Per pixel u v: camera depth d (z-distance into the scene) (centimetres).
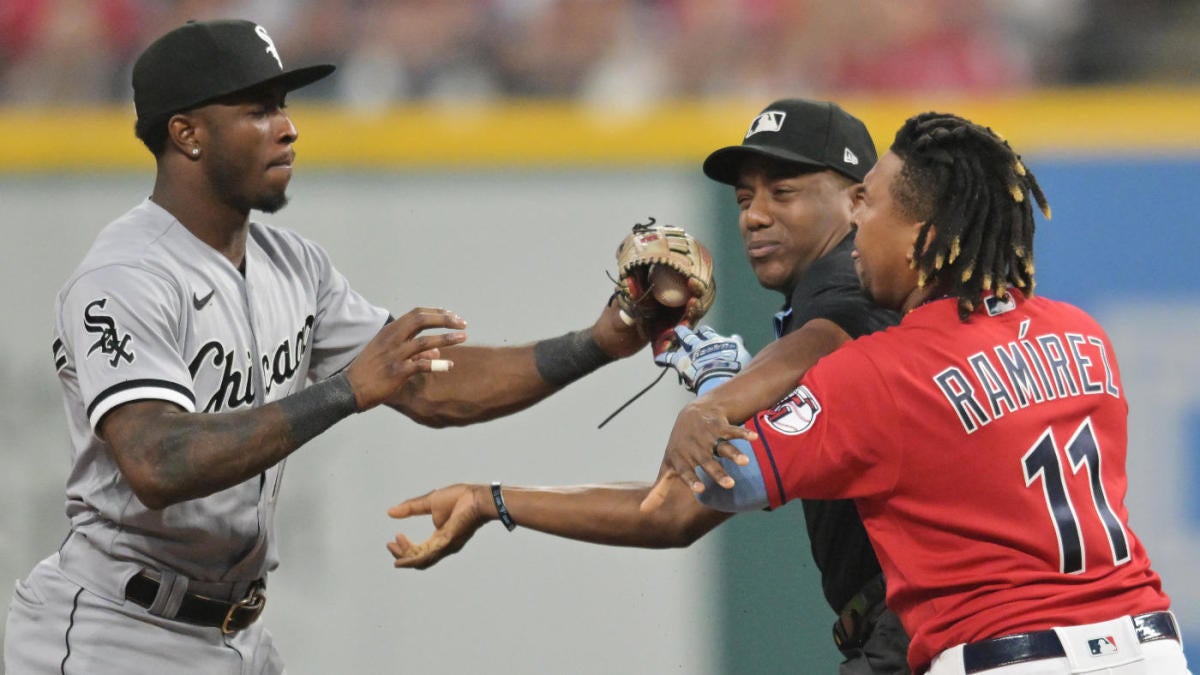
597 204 1984
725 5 2591
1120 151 2020
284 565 1966
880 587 1102
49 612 1159
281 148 1165
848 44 2594
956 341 949
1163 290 2005
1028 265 980
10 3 2452
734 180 1212
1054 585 918
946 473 927
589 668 1959
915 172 977
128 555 1145
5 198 1989
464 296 1986
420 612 1967
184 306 1127
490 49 2522
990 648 909
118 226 1157
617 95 2511
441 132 1989
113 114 2034
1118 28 2553
